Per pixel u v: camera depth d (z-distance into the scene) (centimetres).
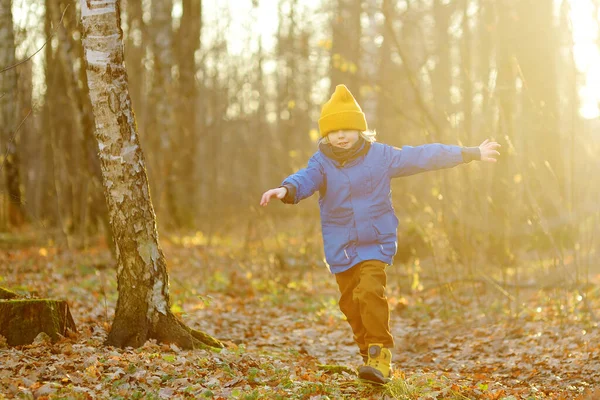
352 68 1366
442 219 909
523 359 568
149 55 1722
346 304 457
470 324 729
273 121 3638
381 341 430
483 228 895
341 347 668
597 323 648
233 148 2427
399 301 856
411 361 612
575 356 558
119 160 501
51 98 1248
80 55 1084
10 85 1271
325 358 614
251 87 2709
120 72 503
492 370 552
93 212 1323
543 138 1001
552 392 464
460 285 897
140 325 511
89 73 500
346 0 1919
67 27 1091
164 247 1326
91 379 423
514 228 914
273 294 920
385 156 438
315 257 1126
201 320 720
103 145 503
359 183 435
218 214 1755
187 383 433
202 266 1086
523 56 1055
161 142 1641
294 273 1085
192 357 486
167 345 505
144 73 1714
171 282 929
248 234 1194
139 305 511
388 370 437
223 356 498
